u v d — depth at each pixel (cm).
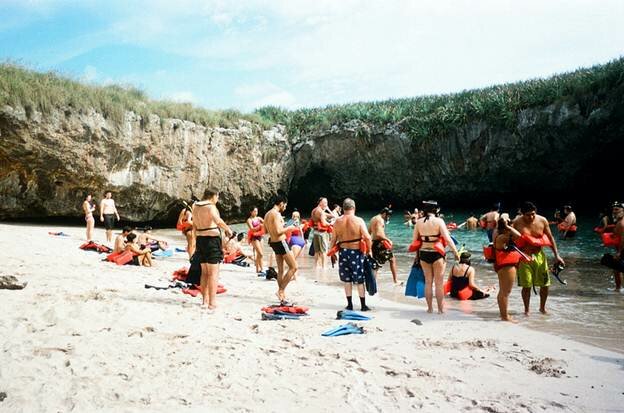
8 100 1805
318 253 1200
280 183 2892
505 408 377
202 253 718
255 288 928
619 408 379
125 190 2175
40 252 1223
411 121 2859
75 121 1956
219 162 2530
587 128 2362
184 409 361
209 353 489
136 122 2153
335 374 445
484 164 2739
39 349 466
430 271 743
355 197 3197
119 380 406
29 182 1973
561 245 1522
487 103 2631
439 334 604
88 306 637
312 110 3291
